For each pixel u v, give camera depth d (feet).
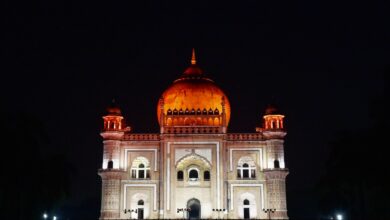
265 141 182.60
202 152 180.86
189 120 187.62
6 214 133.18
